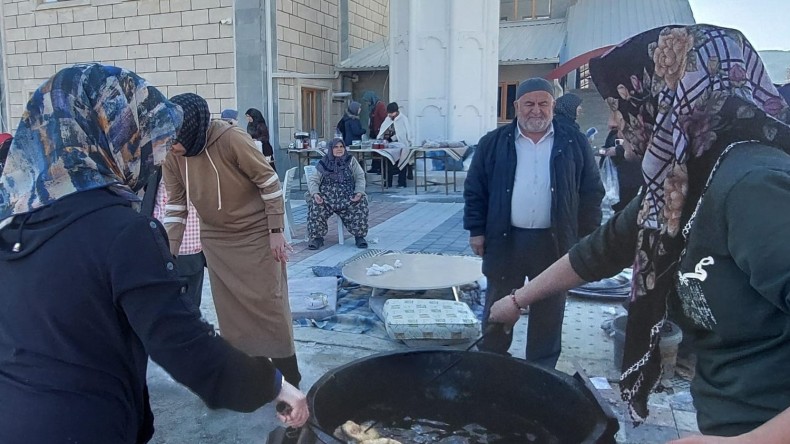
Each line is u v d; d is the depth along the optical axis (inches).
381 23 749.3
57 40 597.3
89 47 587.2
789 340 46.2
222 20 540.7
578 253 75.7
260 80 538.3
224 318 130.7
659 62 51.8
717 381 52.2
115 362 53.2
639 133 56.0
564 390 75.4
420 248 290.7
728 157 47.9
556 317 130.0
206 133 119.1
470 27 500.1
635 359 58.2
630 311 58.0
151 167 56.6
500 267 130.3
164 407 135.3
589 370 148.6
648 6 647.1
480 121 514.0
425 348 86.0
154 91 55.6
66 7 586.6
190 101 114.4
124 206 53.7
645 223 55.3
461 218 370.9
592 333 173.9
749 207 44.4
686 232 50.7
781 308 43.4
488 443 75.9
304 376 149.3
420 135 521.3
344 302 202.7
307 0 583.2
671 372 135.6
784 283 41.8
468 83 507.2
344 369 77.4
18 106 625.3
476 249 134.6
